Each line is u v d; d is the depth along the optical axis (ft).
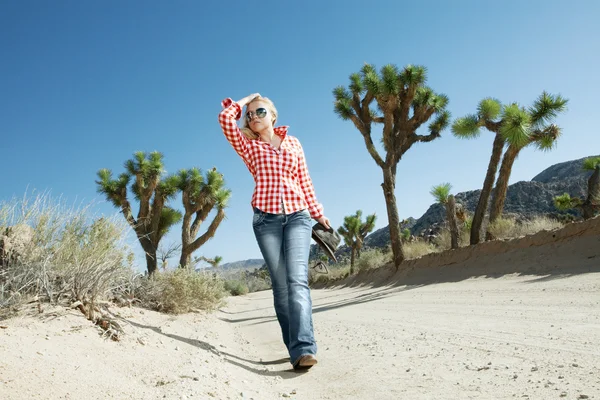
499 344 11.10
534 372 8.20
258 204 11.66
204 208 57.62
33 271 11.00
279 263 11.81
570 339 10.73
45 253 11.91
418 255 54.75
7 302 9.43
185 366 9.04
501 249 36.32
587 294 18.33
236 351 14.17
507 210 198.08
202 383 7.81
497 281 29.68
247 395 7.90
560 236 31.40
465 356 10.21
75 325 9.73
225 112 11.78
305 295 11.35
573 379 7.47
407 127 55.57
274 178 11.71
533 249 32.83
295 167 12.07
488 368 8.87
